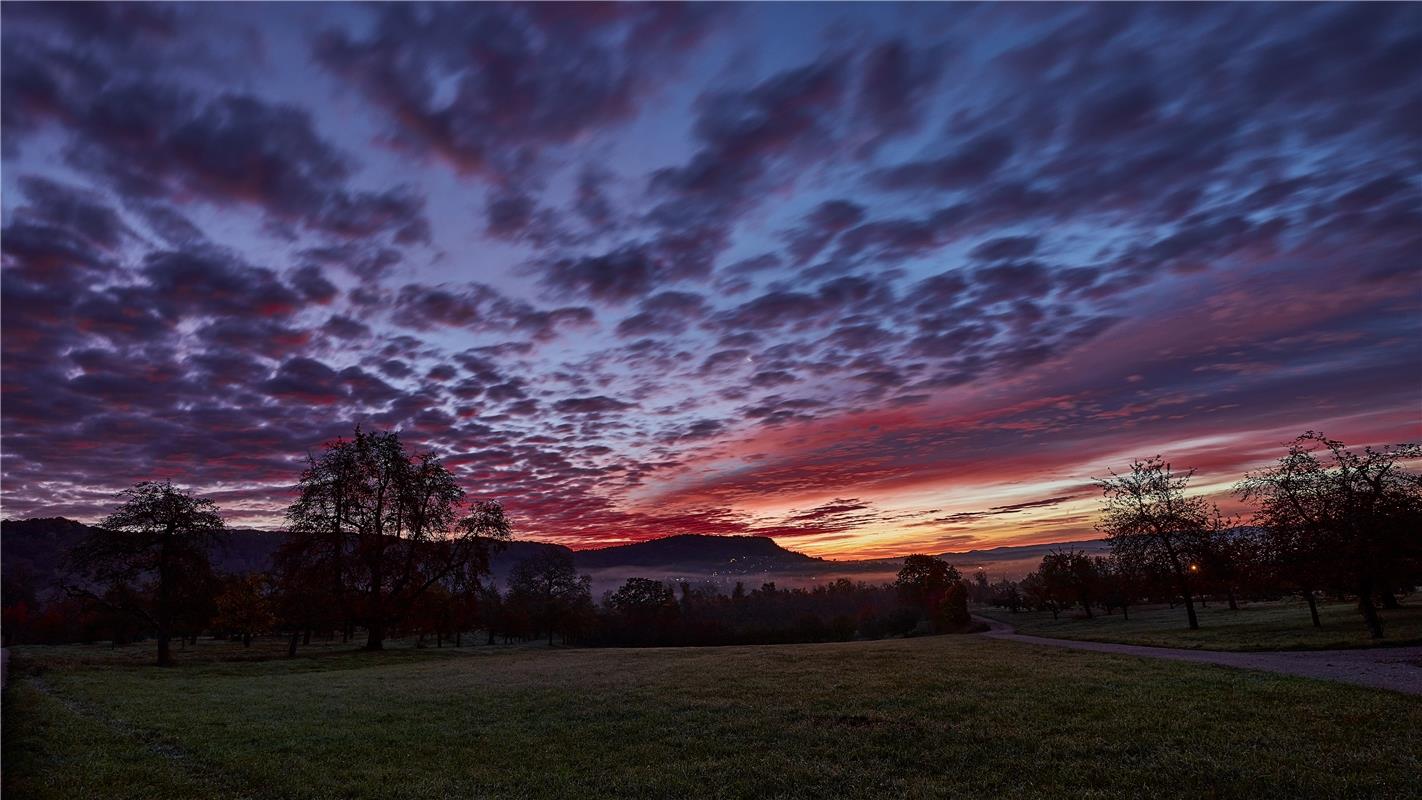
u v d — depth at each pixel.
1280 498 34.62
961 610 105.19
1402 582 30.02
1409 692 16.61
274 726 17.72
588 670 30.81
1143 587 53.22
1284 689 17.56
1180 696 17.31
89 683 30.14
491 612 111.81
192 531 50.12
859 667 27.12
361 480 56.16
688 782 11.73
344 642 88.19
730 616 161.00
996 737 13.81
